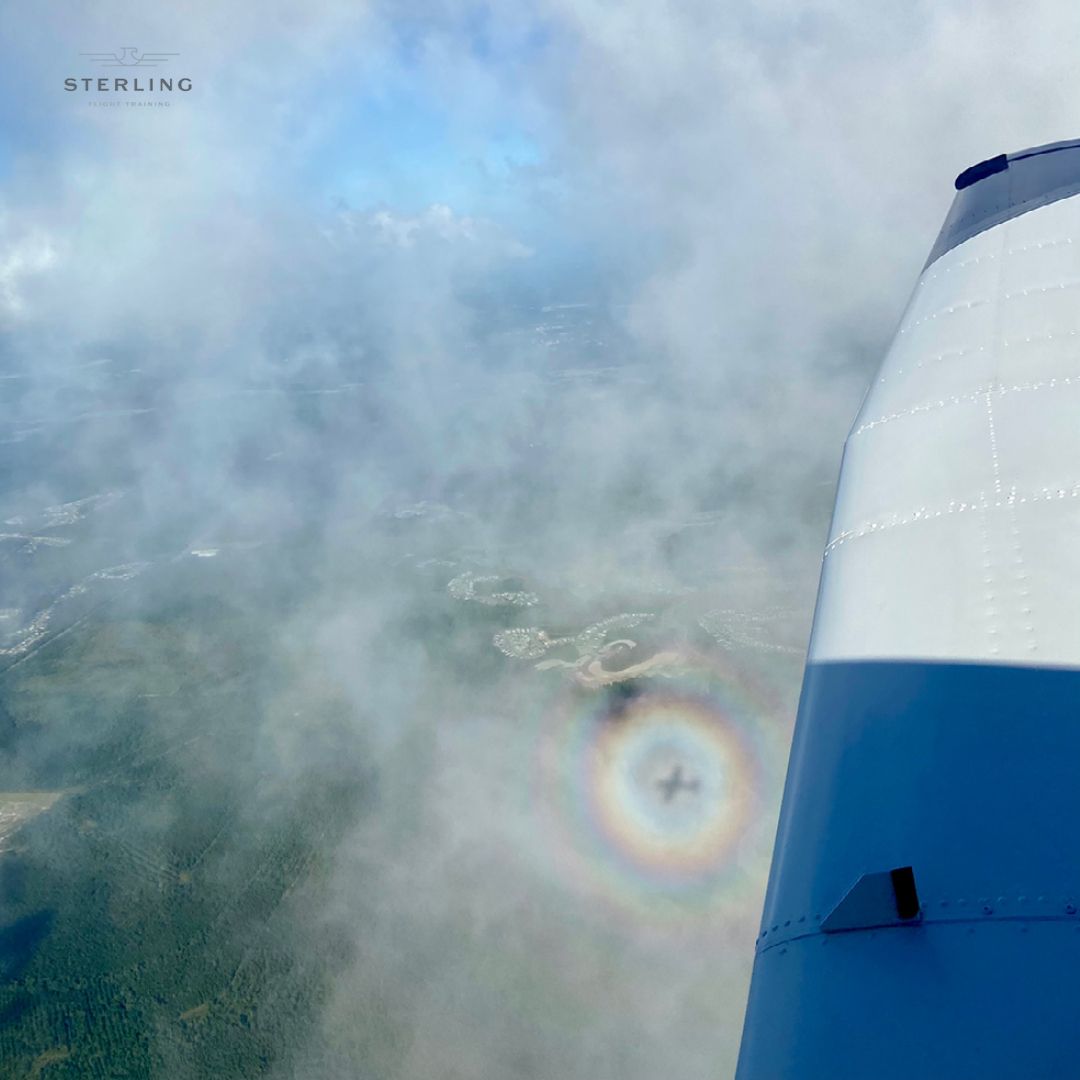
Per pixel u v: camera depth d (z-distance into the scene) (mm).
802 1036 3826
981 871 4266
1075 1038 3438
